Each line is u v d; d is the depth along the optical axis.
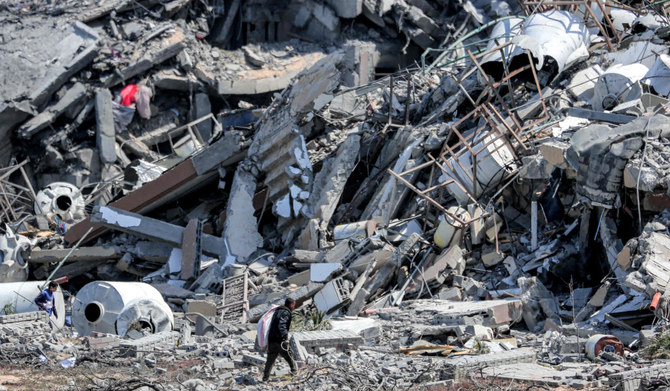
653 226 79.38
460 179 105.06
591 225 89.62
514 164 102.50
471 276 98.06
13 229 141.38
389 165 120.88
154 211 138.75
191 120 190.50
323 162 125.56
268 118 130.00
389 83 136.88
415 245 103.25
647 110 98.81
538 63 111.81
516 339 75.62
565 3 125.75
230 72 193.12
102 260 130.88
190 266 120.62
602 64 123.44
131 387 51.50
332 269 100.25
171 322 85.06
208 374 59.06
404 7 199.25
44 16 190.75
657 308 70.56
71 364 62.50
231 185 136.38
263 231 130.75
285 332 55.25
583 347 65.44
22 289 90.81
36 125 174.88
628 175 82.56
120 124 182.75
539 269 90.69
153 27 190.50
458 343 72.06
